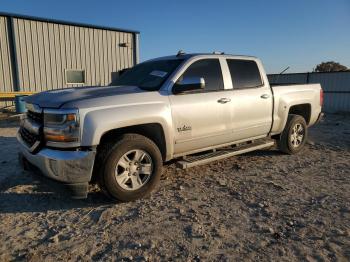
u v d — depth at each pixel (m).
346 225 3.59
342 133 9.93
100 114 3.91
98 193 4.60
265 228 3.54
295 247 3.17
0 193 4.62
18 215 3.96
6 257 3.07
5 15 14.45
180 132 4.69
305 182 5.04
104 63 17.78
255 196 4.46
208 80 5.13
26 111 4.58
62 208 4.14
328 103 18.75
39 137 3.98
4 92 14.70
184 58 5.05
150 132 4.59
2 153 6.97
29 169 4.37
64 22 16.02
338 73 18.14
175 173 5.46
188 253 3.09
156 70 5.09
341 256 3.01
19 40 15.03
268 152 6.98
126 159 4.18
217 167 5.84
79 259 3.03
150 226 3.62
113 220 3.79
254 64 5.93
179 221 3.73
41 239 3.41
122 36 18.28
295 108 7.16
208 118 4.99
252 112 5.67
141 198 4.38
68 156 3.79
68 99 3.99
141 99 4.31
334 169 5.75
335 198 4.37
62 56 16.33
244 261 2.95
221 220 3.75
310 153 6.98
